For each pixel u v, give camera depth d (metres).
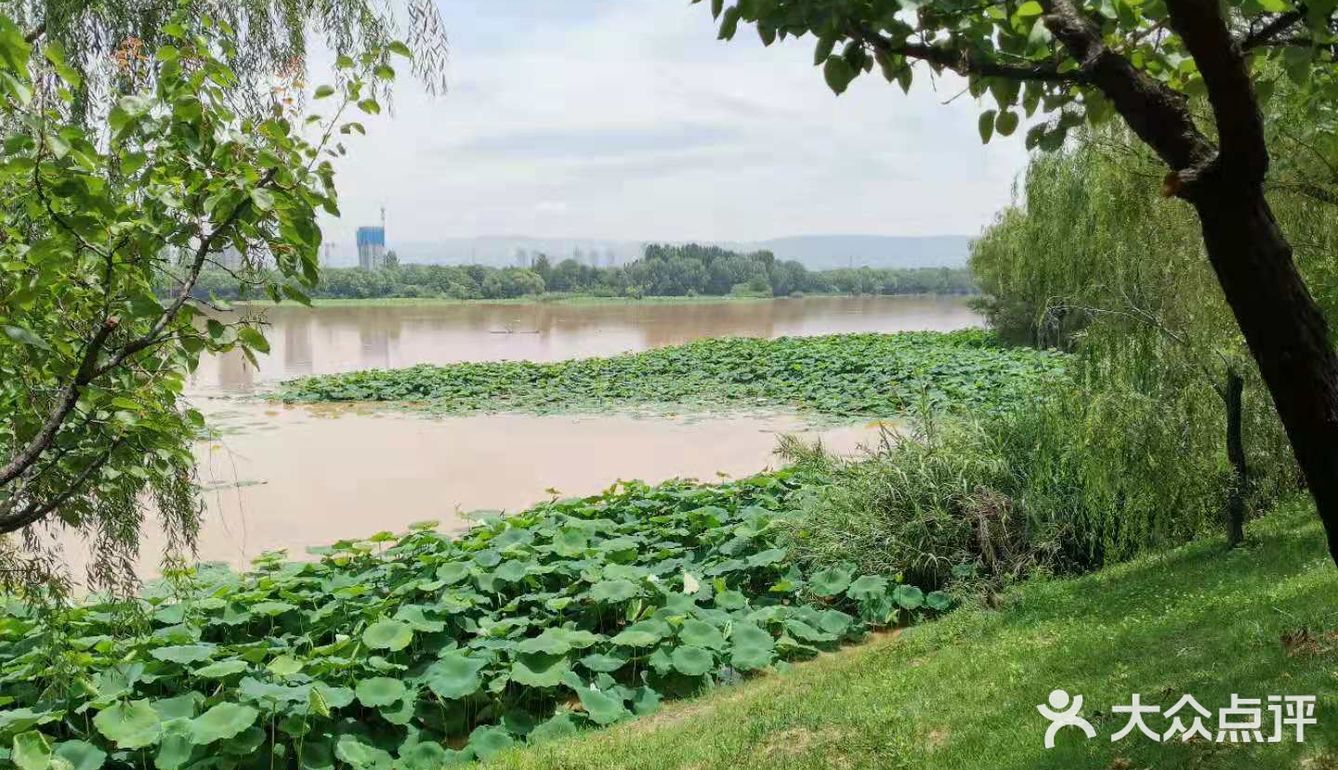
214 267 3.20
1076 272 14.23
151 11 4.65
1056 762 4.18
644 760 5.40
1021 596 7.72
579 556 8.72
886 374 24.56
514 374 26.41
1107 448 8.08
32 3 4.58
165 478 3.69
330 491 13.42
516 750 5.87
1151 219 8.05
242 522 11.76
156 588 8.09
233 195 2.87
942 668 6.20
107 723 5.48
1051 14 3.00
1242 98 2.69
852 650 7.79
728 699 6.63
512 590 8.38
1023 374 22.83
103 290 2.90
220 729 5.49
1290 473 8.70
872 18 2.81
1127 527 8.25
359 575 8.60
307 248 2.98
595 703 6.47
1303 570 6.36
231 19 4.88
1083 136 8.44
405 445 17.00
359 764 5.67
